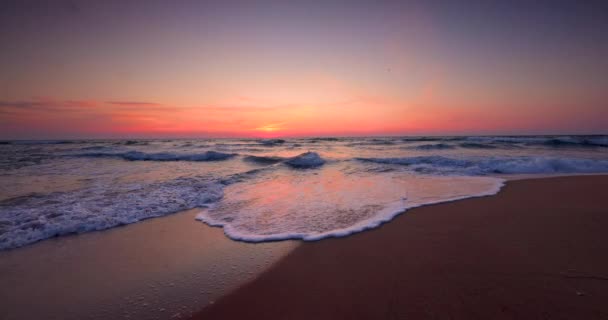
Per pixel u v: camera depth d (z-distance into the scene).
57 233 4.08
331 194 6.38
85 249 3.60
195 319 2.26
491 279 2.65
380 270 2.92
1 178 8.57
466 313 2.20
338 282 2.73
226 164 12.93
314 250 3.47
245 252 3.46
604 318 2.07
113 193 6.44
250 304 2.43
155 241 3.85
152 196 6.18
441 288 2.54
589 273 2.67
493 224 4.13
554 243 3.38
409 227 4.15
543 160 9.57
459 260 3.05
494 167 9.49
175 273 2.99
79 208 5.16
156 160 14.77
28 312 2.39
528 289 2.46
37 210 4.99
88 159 15.13
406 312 2.24
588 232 3.69
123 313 2.36
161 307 2.42
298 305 2.39
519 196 5.72
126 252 3.51
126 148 23.00
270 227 4.30
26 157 15.90
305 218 4.70
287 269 3.02
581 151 15.02
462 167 9.96
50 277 2.94
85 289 2.71
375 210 5.04
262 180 8.39
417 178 8.20
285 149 21.33
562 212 4.57
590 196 5.53
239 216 4.89
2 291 2.69
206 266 3.12
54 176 9.03
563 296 2.34
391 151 17.05
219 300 2.50
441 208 5.06
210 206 5.55
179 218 4.84
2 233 3.96
